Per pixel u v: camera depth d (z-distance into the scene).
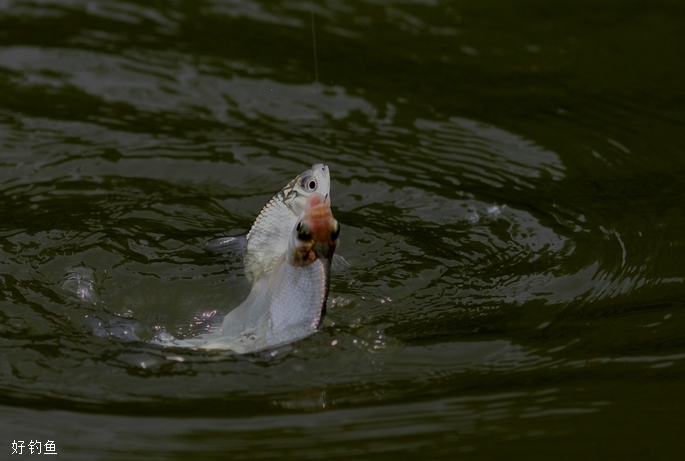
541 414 13.67
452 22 32.22
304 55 29.42
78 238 18.64
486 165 23.14
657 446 12.85
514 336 15.64
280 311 14.03
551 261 18.38
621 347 15.36
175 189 21.50
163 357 14.82
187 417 13.63
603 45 30.52
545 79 28.23
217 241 18.50
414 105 26.47
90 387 14.20
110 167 22.44
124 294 16.62
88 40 29.78
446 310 16.42
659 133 25.00
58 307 16.16
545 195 21.59
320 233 13.39
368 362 14.84
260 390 14.19
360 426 13.50
